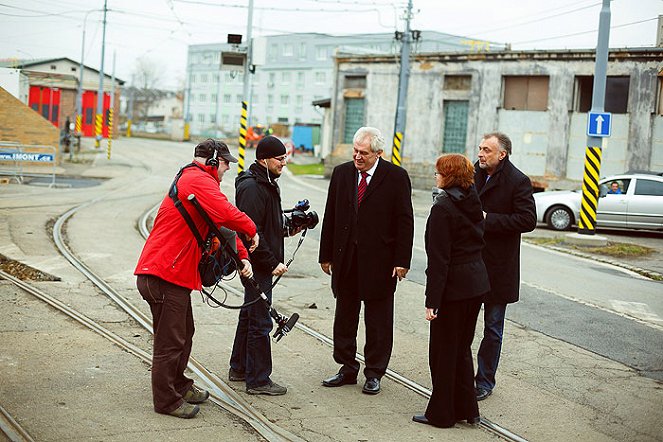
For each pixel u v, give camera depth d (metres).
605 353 8.04
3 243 12.27
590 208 17.69
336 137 38.66
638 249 17.22
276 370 6.79
